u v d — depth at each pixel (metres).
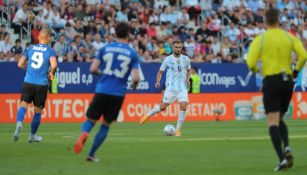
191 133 57.91
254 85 93.44
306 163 33.72
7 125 72.56
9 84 81.50
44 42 45.06
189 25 100.38
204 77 90.44
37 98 44.62
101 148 41.38
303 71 94.56
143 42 91.81
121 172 30.27
